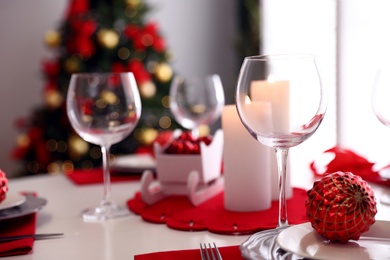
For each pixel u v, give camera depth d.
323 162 1.34
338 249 0.73
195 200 1.05
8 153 3.38
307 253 0.69
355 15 2.31
